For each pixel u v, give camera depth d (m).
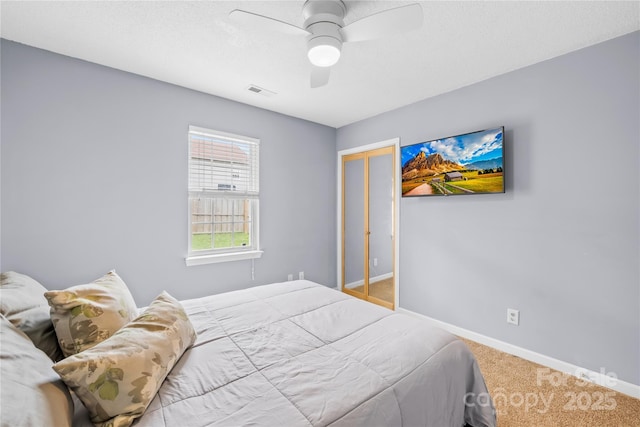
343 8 1.60
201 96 2.80
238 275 3.10
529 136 2.27
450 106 2.76
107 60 2.23
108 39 1.96
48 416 0.74
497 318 2.46
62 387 0.88
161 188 2.59
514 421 1.63
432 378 1.18
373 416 0.94
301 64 2.29
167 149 2.62
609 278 1.93
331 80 2.54
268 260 3.34
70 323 1.13
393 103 3.09
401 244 3.20
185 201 2.73
